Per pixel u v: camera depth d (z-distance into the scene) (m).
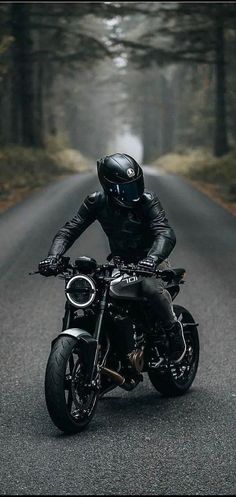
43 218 22.80
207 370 8.66
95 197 7.15
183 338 7.60
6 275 14.28
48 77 63.03
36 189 33.69
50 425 6.90
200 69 60.78
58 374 6.45
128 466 5.91
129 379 7.19
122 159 6.92
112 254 7.32
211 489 5.47
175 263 15.36
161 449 6.26
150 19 73.25
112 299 7.00
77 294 6.66
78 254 16.20
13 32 43.72
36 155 47.12
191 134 76.62
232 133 58.75
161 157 84.38
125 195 6.88
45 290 13.01
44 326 10.66
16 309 11.66
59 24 53.97
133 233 7.12
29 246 17.48
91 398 6.83
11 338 10.05
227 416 7.09
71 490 5.47
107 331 7.03
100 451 6.23
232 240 18.59
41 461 6.02
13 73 46.59
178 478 5.67
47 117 73.69
